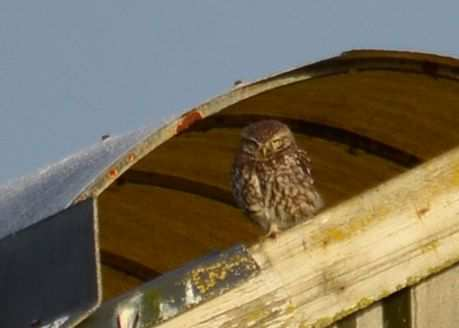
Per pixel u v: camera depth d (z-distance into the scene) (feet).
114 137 40.50
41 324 33.60
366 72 39.86
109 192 44.16
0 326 34.68
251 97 40.11
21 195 39.68
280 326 36.81
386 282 38.32
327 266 37.68
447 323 39.40
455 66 39.50
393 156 44.50
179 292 35.73
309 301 37.32
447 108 41.70
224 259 36.52
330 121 43.91
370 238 38.29
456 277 39.55
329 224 37.99
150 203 45.39
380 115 42.60
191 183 45.39
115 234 47.06
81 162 39.17
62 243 34.22
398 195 38.88
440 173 39.40
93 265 33.17
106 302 35.09
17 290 34.86
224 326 36.14
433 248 38.91
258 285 36.73
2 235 36.65
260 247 37.06
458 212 39.32
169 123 36.22
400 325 38.91
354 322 38.42
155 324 35.35
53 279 34.04
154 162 42.86
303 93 41.24
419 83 40.55
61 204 35.55
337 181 47.06
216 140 44.29
